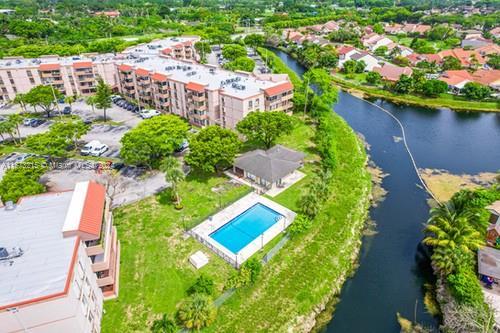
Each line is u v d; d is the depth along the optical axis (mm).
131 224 61781
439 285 52469
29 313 32781
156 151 75250
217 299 47125
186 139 81688
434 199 74562
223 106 96312
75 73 123812
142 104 119312
